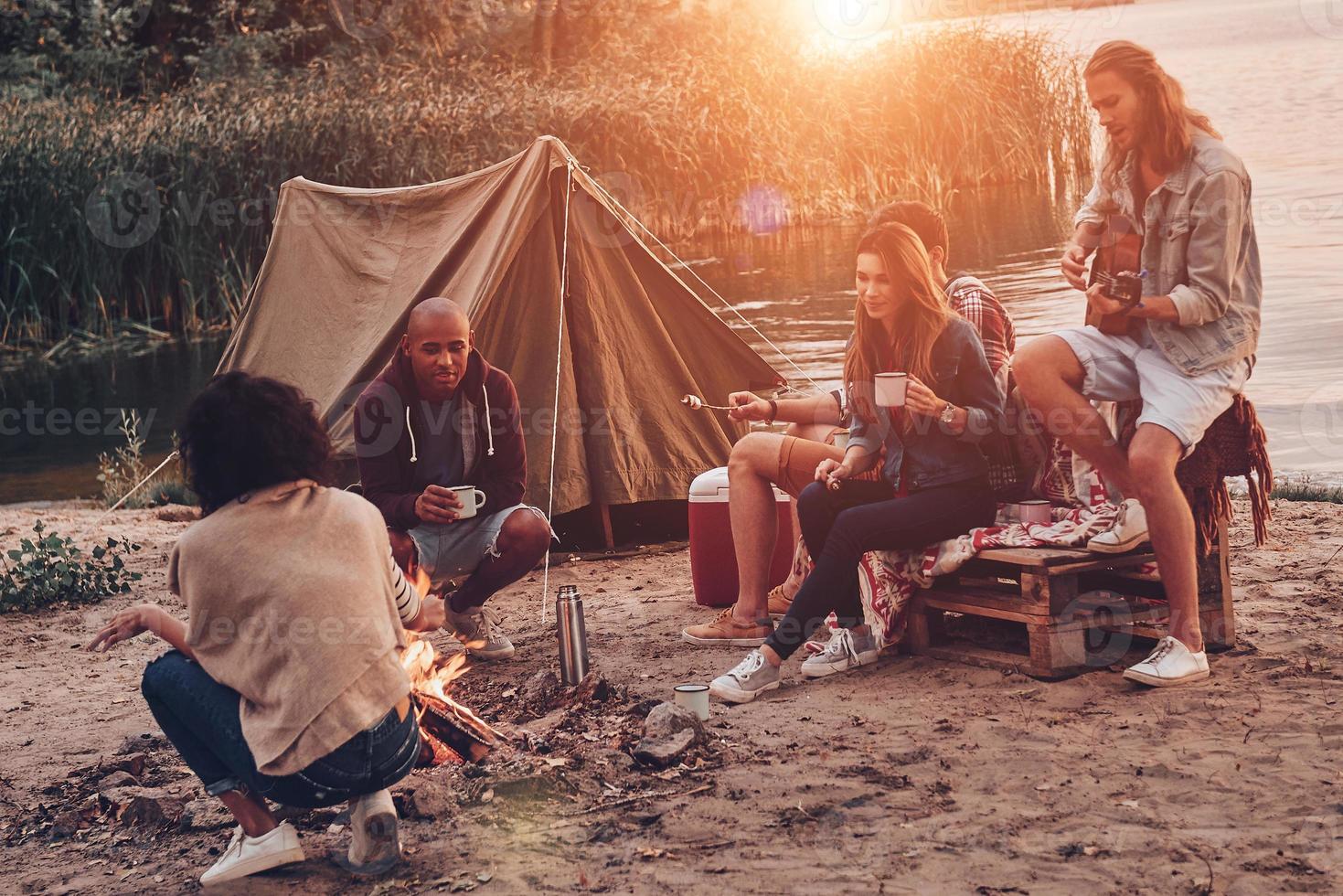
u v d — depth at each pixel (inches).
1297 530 231.5
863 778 130.8
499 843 122.1
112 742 161.5
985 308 169.6
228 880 118.3
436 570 182.9
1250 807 118.3
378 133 732.0
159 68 1025.5
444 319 177.2
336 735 109.1
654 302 258.5
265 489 113.0
